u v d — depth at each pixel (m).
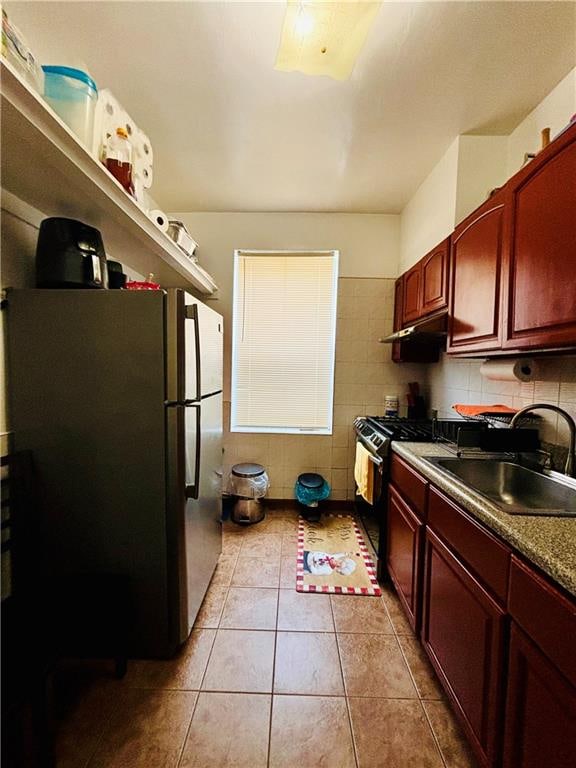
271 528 2.70
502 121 1.81
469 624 1.09
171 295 1.36
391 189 2.53
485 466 1.56
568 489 1.25
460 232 1.76
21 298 1.34
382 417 2.79
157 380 1.37
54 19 1.27
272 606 1.82
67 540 1.42
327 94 1.63
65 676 1.40
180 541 1.44
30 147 1.00
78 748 1.14
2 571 1.27
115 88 1.61
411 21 1.27
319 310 3.00
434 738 1.19
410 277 2.52
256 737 1.18
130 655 1.47
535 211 1.20
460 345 1.76
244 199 2.71
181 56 1.43
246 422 3.05
